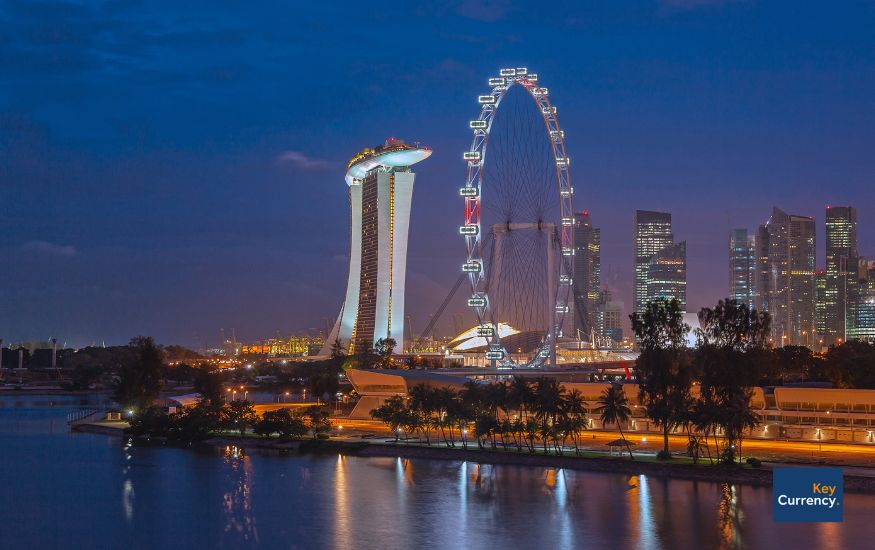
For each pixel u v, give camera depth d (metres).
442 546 140.00
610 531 146.88
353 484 186.12
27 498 176.88
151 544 144.00
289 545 141.88
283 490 181.25
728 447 191.12
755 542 140.12
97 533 150.75
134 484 189.75
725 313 193.50
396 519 156.00
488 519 155.12
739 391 190.75
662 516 155.00
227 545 142.62
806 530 145.75
